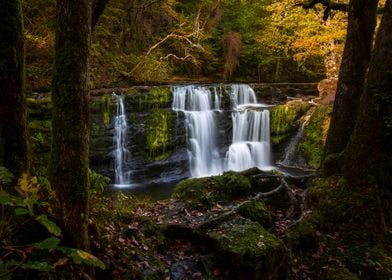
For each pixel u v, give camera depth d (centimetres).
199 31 1914
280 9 1634
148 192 1228
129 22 1816
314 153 1497
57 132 310
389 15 527
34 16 1244
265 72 2347
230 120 1630
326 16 780
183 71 2145
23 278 239
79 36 308
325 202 560
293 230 521
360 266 470
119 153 1331
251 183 668
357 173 555
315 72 2277
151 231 475
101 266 182
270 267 403
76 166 308
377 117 540
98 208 452
